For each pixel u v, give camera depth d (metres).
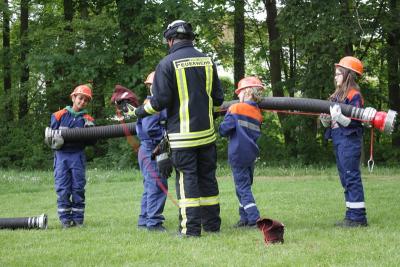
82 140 8.20
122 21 21.61
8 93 24.20
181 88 6.48
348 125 7.15
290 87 21.50
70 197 8.60
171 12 20.31
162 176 6.79
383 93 22.59
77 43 21.73
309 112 7.84
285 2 19.39
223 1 21.95
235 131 7.48
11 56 24.67
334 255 5.48
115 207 10.86
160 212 7.49
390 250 5.67
